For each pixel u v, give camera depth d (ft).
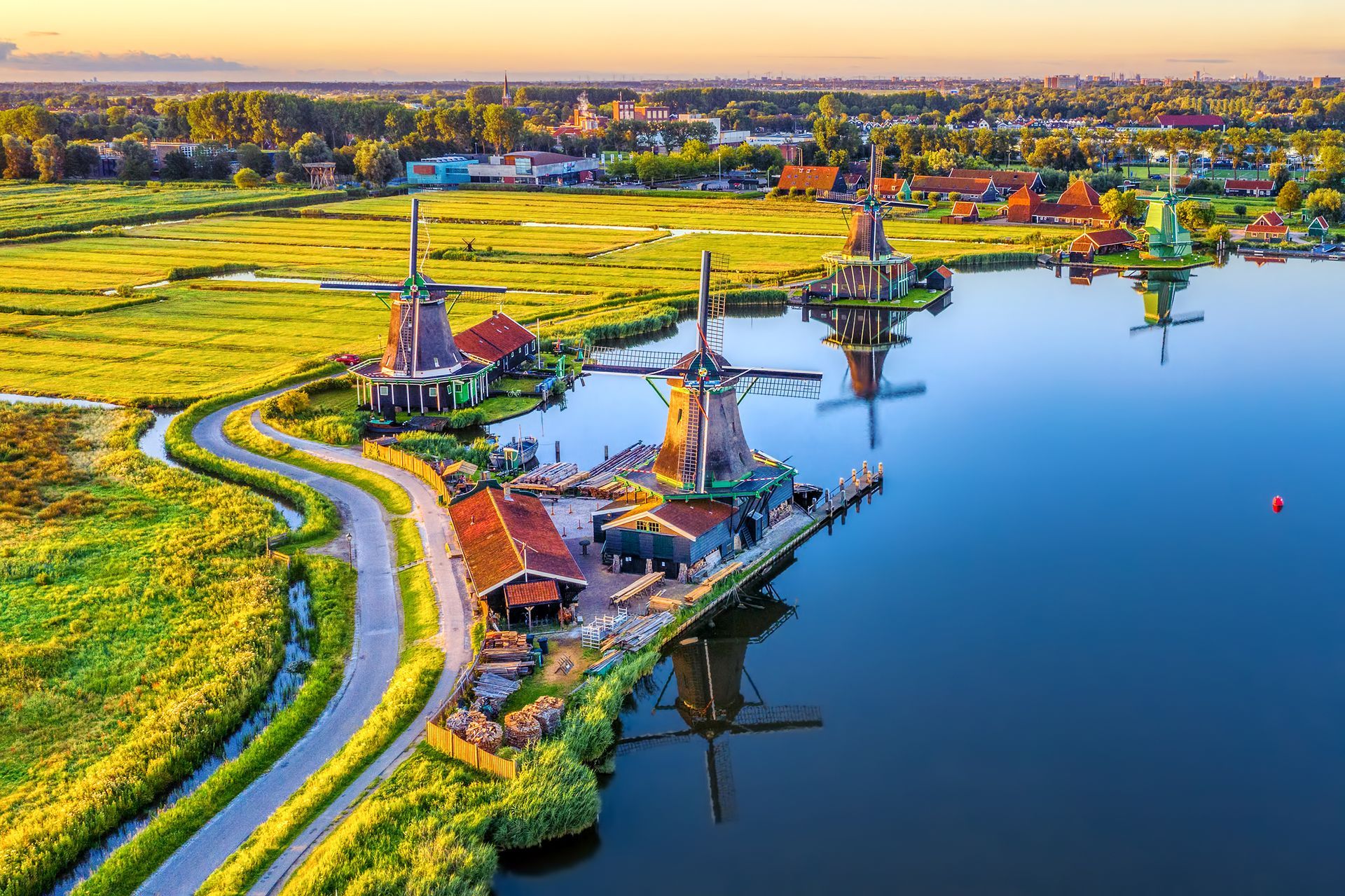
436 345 344.08
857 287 515.50
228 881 139.23
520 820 151.53
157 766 163.94
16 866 143.43
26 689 186.19
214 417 330.95
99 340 425.28
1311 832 156.97
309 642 204.33
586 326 437.99
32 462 292.40
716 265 577.84
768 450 312.91
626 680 189.57
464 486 262.06
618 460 289.53
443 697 179.32
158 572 228.22
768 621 219.00
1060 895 146.51
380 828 147.43
